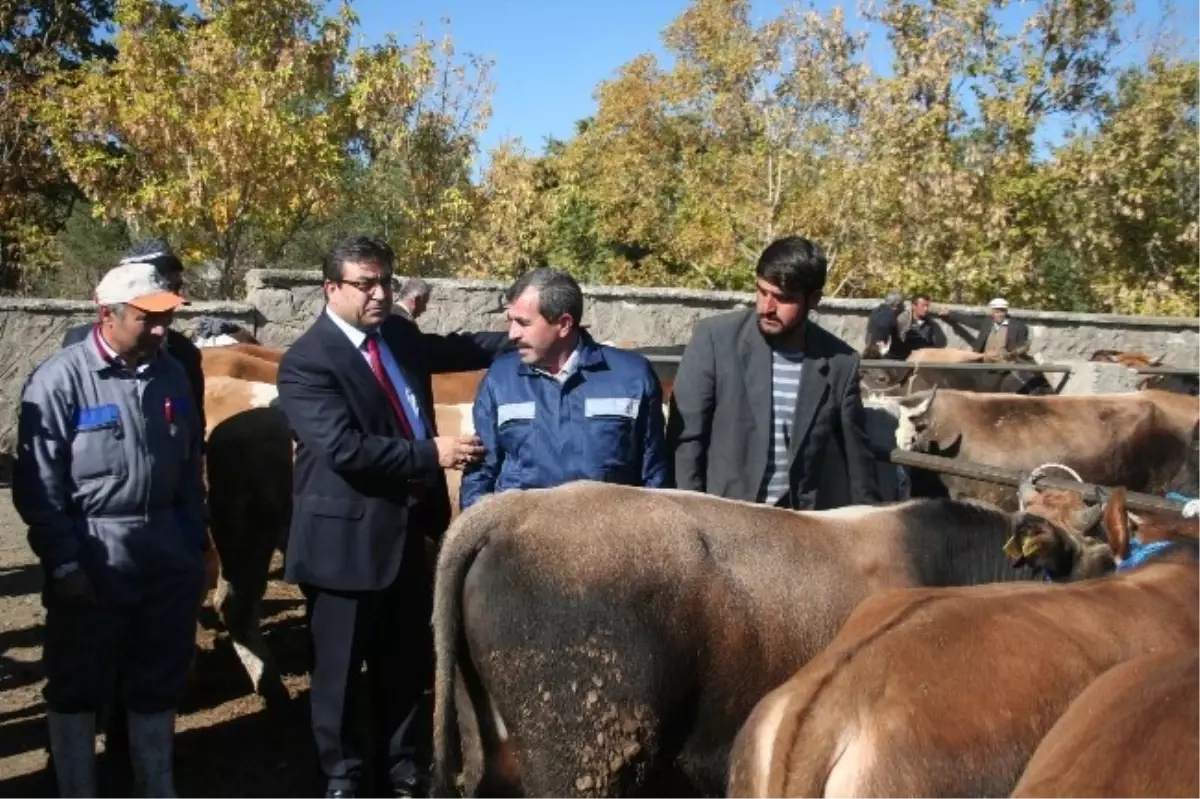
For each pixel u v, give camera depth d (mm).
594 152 36906
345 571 4574
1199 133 21109
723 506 3936
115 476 4328
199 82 15273
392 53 16375
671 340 14148
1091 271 21078
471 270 17688
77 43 22062
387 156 17656
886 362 9047
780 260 4461
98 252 24516
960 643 3113
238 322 12055
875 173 20312
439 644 3670
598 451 4254
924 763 2914
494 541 3682
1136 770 2361
